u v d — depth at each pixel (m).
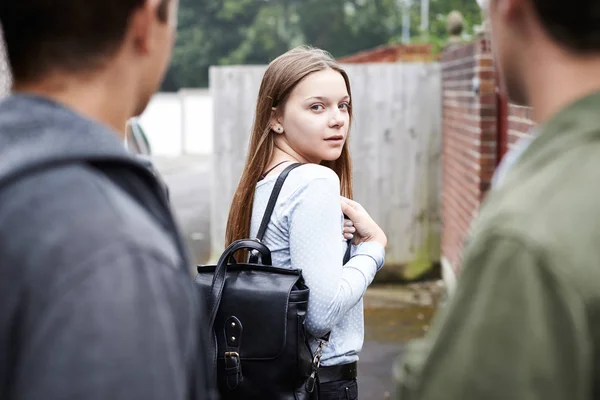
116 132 1.21
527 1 1.14
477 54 5.79
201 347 1.19
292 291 2.26
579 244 0.99
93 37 1.13
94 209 1.02
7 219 1.02
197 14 54.12
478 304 1.02
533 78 1.17
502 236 1.02
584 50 1.10
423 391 1.07
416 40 15.44
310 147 2.55
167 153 30.88
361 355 5.68
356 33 53.31
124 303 0.98
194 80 54.22
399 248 8.10
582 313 0.97
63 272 0.98
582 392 0.98
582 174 1.03
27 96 1.12
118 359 0.96
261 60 53.25
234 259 2.51
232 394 2.30
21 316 0.98
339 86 2.57
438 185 8.06
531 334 0.98
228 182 8.23
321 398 2.40
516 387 0.98
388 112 8.02
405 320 6.68
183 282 1.08
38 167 1.04
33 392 0.95
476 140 5.89
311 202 2.35
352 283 2.37
